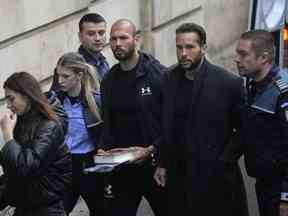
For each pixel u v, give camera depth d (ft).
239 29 60.29
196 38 24.49
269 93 22.36
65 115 25.40
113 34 26.02
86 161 27.14
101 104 26.81
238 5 59.93
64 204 26.81
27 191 21.61
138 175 26.53
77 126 27.04
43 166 21.27
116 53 25.96
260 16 51.47
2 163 21.53
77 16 42.11
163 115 25.26
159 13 51.01
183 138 25.00
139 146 26.35
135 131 26.35
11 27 38.06
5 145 21.20
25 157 20.97
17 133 21.70
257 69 22.53
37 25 39.55
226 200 24.93
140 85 26.11
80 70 26.76
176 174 25.30
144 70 26.14
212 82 24.66
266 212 23.13
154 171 26.30
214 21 57.98
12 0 38.01
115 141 26.68
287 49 51.98
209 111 24.57
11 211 30.37
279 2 50.98
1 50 37.73
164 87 25.32
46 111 21.61
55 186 21.88
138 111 26.14
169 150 25.23
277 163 22.40
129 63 26.18
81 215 34.22
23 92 21.43
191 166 24.75
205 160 24.66
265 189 22.99
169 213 25.76
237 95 24.54
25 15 38.81
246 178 37.58
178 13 53.01
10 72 38.19
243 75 22.81
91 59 29.89
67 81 26.68
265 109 22.39
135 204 26.99
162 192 26.68
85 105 27.04
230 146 24.38
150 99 26.09
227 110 24.63
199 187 24.71
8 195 21.85
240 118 24.54
